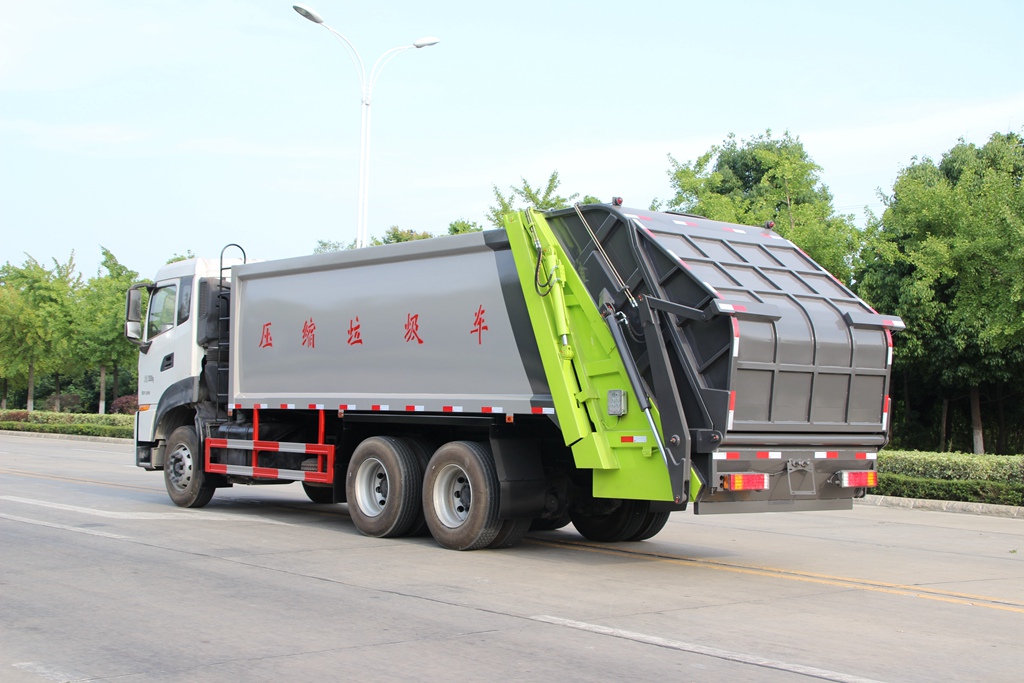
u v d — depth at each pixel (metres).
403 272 10.98
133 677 5.34
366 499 11.09
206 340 13.47
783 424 8.62
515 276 9.81
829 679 5.46
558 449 10.53
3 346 42.41
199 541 10.22
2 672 5.41
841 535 12.36
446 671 5.50
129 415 38.44
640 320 8.79
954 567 9.83
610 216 9.22
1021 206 19.17
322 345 11.82
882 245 20.91
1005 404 27.16
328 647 6.00
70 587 7.72
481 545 9.98
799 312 8.88
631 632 6.49
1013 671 5.77
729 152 42.94
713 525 13.19
